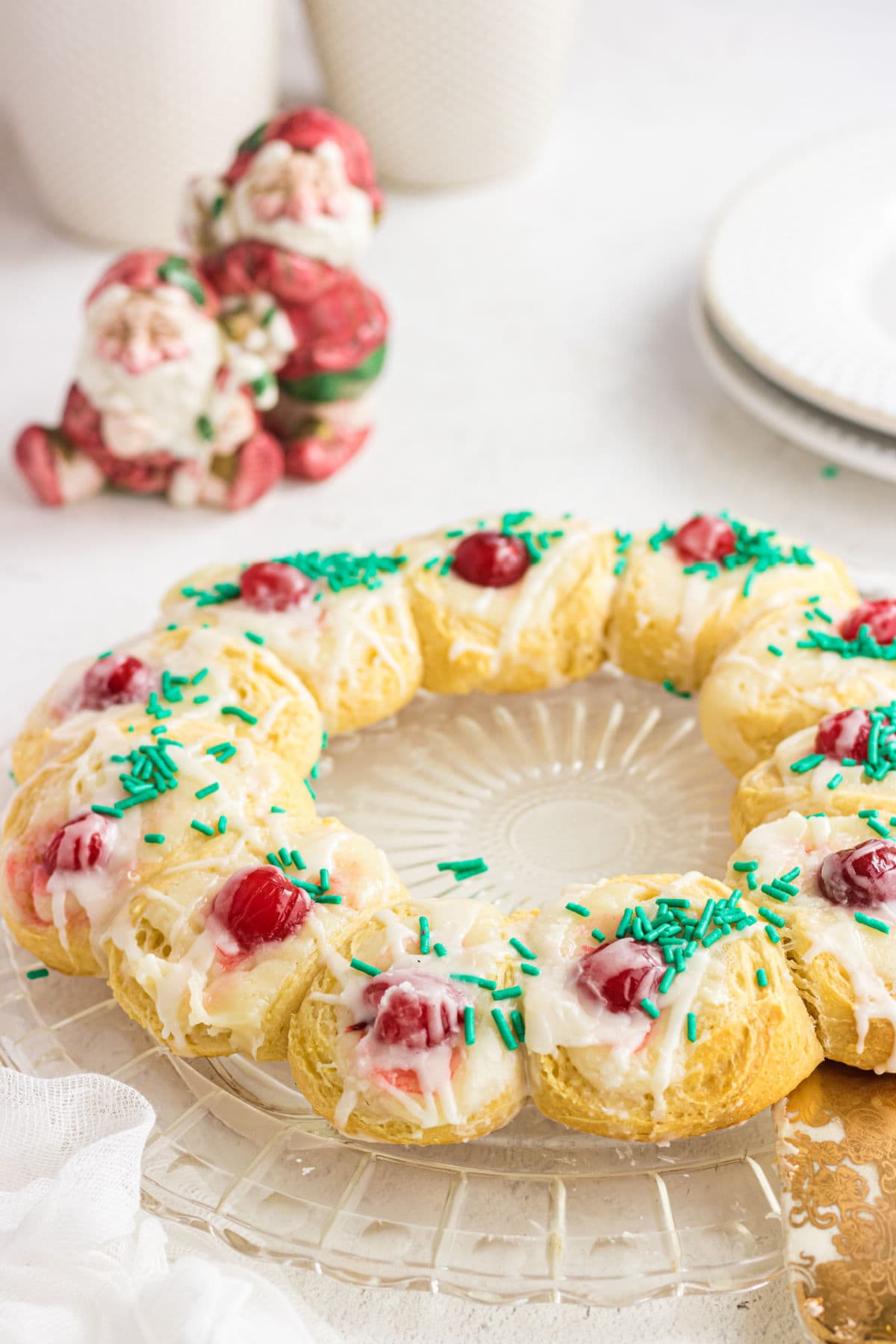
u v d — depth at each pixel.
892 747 0.65
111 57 0.89
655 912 0.62
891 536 0.80
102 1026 0.63
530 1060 0.60
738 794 0.67
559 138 1.06
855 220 0.89
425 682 0.72
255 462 0.82
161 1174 0.60
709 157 1.03
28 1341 0.58
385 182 1.01
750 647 0.69
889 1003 0.60
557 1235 0.59
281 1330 0.58
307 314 0.81
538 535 0.72
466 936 0.62
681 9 1.22
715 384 0.88
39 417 0.87
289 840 0.64
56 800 0.65
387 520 0.83
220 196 0.80
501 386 0.89
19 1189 0.61
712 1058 0.60
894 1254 0.57
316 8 0.94
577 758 0.71
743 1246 0.58
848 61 1.14
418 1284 0.58
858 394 0.79
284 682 0.69
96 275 0.95
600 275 0.94
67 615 0.79
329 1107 0.60
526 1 0.93
